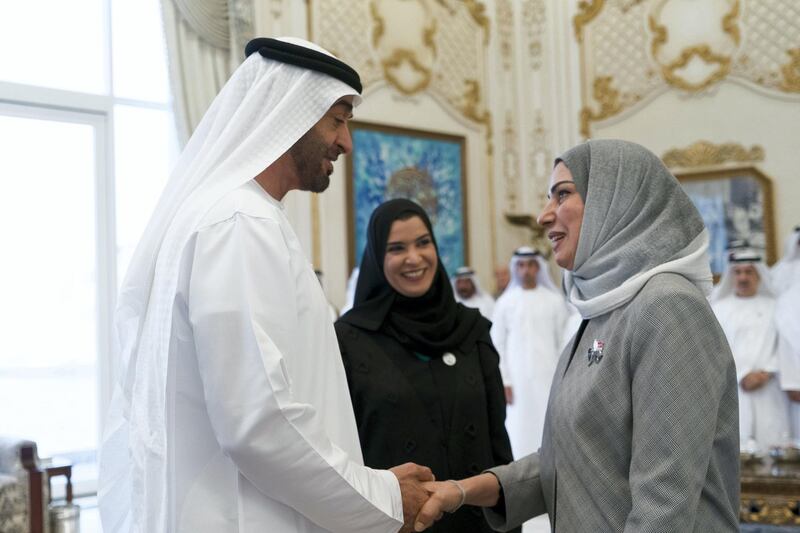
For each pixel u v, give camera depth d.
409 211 2.13
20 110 4.67
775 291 4.95
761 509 3.09
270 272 1.38
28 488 2.05
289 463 1.31
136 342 1.57
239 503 1.36
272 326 1.35
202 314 1.33
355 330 2.07
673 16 6.38
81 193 4.86
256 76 1.58
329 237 5.75
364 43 6.04
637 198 1.41
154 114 5.14
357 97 1.63
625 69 6.59
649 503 1.23
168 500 1.38
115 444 1.67
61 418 4.70
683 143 6.34
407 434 1.95
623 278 1.39
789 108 5.97
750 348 4.77
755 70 6.08
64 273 4.77
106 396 4.81
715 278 6.14
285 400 1.31
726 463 1.36
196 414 1.40
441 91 6.54
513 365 5.60
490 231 6.79
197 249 1.38
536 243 6.92
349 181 5.88
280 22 5.49
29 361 4.63
